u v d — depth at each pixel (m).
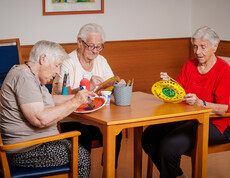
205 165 2.25
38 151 1.93
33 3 4.40
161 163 2.21
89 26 2.56
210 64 2.48
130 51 5.14
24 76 1.88
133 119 1.92
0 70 3.64
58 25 4.60
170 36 5.42
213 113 2.34
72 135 1.89
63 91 2.40
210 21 5.09
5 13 4.27
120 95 2.22
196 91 2.54
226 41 4.77
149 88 5.42
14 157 1.93
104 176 1.97
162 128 2.41
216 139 2.34
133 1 5.05
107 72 2.81
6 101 1.92
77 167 1.96
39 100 1.89
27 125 1.94
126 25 5.05
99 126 1.97
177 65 5.58
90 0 4.72
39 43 1.97
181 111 2.09
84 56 2.63
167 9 5.32
